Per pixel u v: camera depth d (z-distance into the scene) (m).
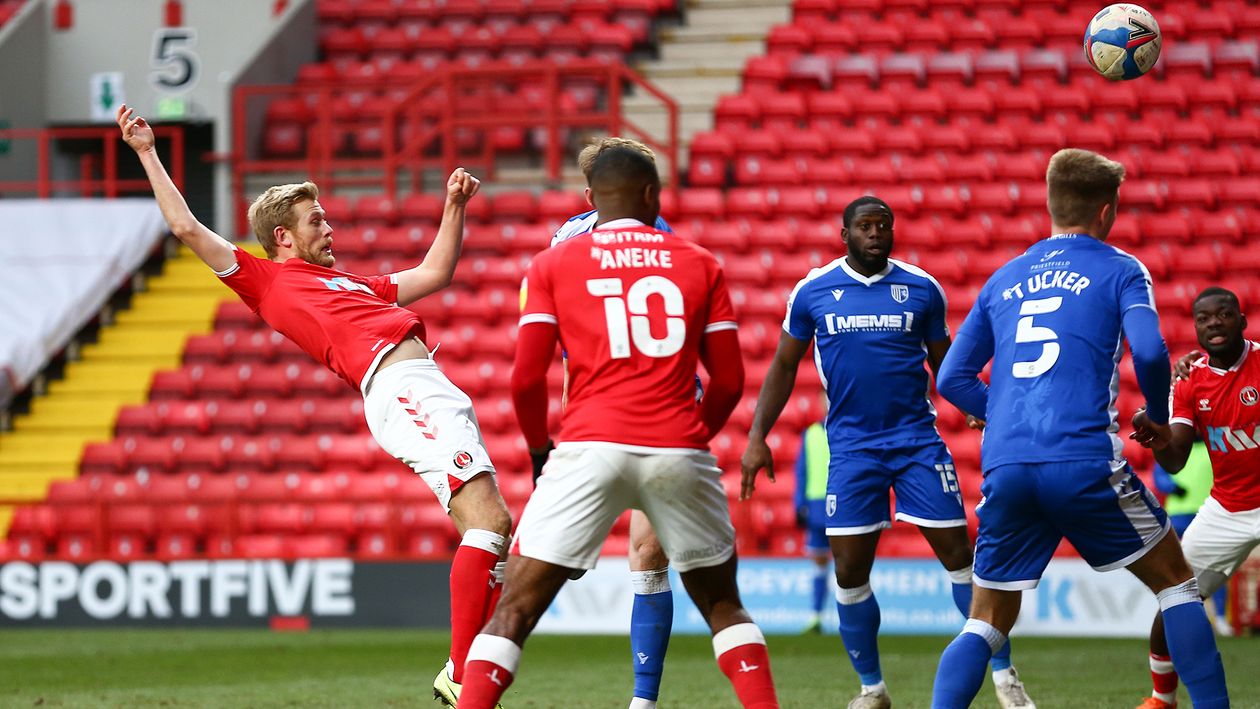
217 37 65.62
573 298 15.78
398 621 41.88
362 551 46.72
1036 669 30.55
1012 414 17.62
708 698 26.05
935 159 59.16
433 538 46.34
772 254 55.44
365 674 30.62
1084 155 18.38
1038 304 17.86
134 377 53.25
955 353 18.77
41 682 29.30
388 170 58.22
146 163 20.17
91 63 66.12
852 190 57.81
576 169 62.38
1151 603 38.53
